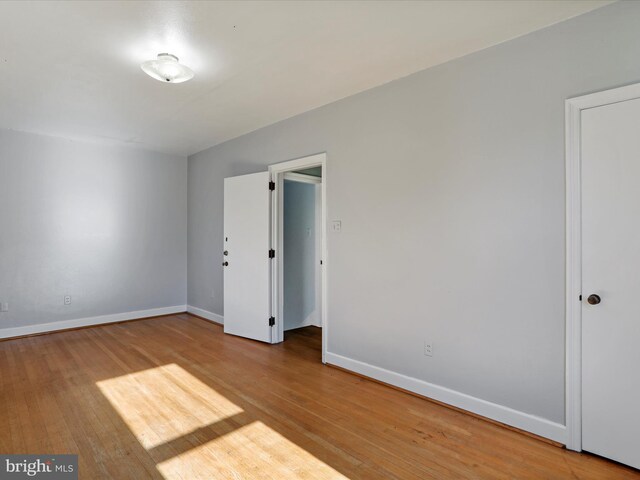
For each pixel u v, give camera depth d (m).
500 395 2.42
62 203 4.76
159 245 5.60
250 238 4.39
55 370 3.36
